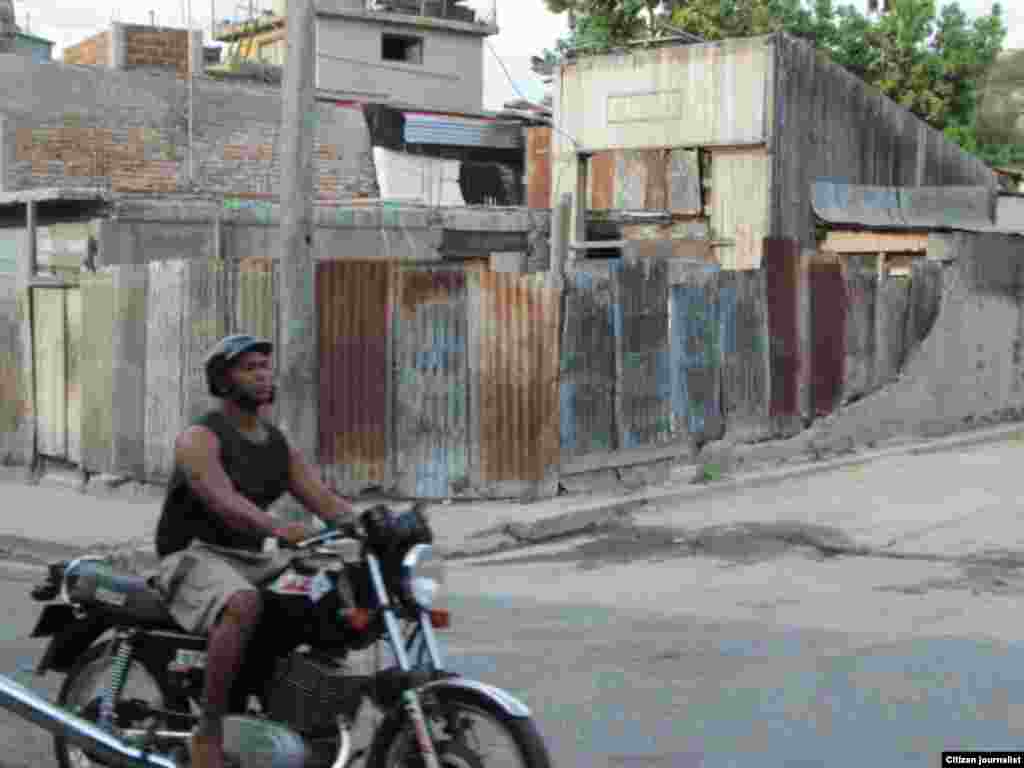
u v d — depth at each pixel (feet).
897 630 26.09
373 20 136.46
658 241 71.67
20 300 48.78
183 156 86.38
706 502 40.65
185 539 16.05
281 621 15.37
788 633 26.05
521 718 14.08
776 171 68.80
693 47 70.69
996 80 70.33
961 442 50.78
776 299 46.34
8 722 20.72
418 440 39.86
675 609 28.84
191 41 97.76
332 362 39.60
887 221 72.79
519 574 33.37
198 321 41.81
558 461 39.81
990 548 33.91
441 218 69.21
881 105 75.97
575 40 115.96
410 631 15.51
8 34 105.70
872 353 50.19
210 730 15.12
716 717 20.57
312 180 36.17
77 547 37.24
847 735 19.51
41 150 80.53
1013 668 22.97
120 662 16.44
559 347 39.60
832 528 36.68
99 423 45.70
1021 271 56.65
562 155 75.51
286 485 16.37
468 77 144.05
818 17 124.47
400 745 14.84
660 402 42.60
